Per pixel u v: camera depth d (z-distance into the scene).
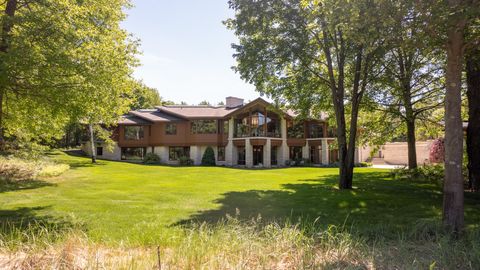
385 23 5.90
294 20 12.57
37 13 7.90
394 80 15.25
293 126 33.91
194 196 11.26
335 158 34.25
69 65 7.87
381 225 6.23
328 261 3.70
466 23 5.62
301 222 7.12
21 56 7.16
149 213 8.31
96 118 13.80
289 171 24.02
